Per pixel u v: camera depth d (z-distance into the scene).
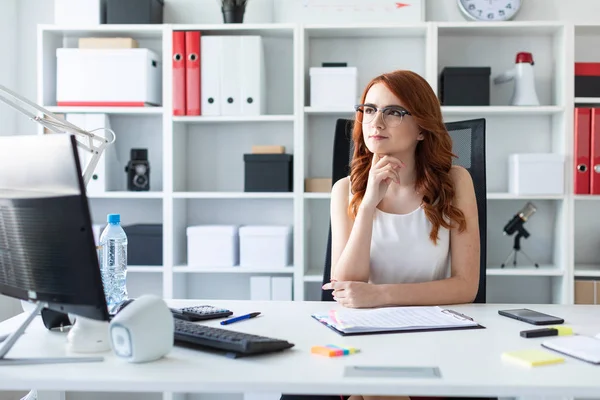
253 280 3.04
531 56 3.01
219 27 3.01
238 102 3.03
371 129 1.85
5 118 3.21
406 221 1.93
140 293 3.34
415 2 3.10
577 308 1.72
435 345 1.31
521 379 1.08
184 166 3.30
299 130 3.01
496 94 3.23
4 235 1.27
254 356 1.23
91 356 1.23
